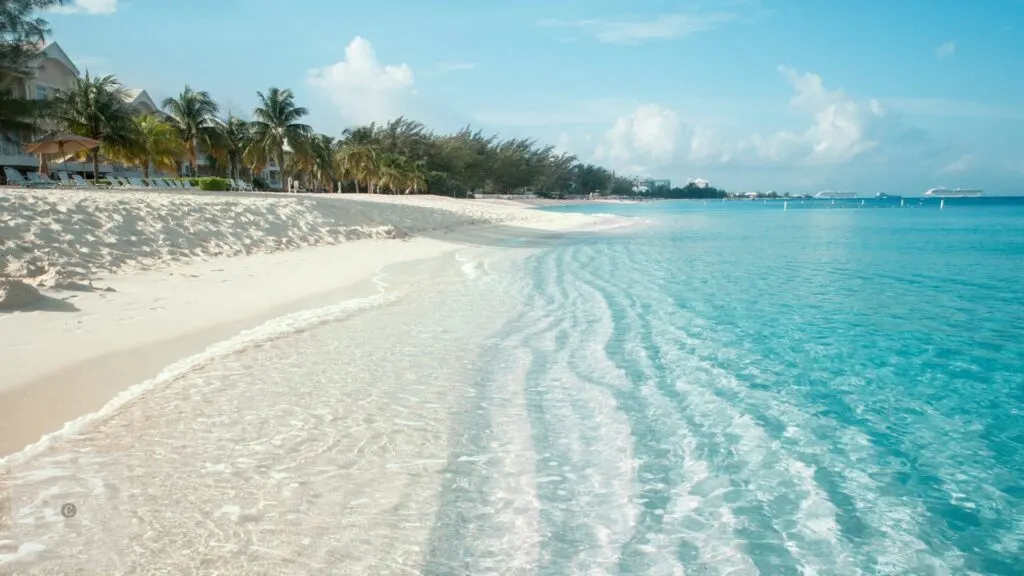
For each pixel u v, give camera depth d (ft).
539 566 12.26
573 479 15.94
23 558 11.60
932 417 20.71
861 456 17.66
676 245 88.12
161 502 13.88
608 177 591.37
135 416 18.72
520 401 21.44
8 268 33.58
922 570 12.42
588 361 26.50
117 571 11.32
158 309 31.65
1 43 83.05
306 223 68.44
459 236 91.71
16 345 23.68
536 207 296.71
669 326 33.58
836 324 34.50
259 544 12.48
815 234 112.68
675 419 20.12
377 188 271.28
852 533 13.73
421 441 17.90
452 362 25.89
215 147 175.11
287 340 28.48
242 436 17.65
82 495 13.99
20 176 101.60
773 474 16.46
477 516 14.03
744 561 12.59
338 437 17.90
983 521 14.28
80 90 118.01
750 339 30.96
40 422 17.71
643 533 13.56
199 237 51.42
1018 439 18.94
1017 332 32.81
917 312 38.19
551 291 44.75
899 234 113.19
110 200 50.37
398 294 41.68
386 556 12.34
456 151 326.44
